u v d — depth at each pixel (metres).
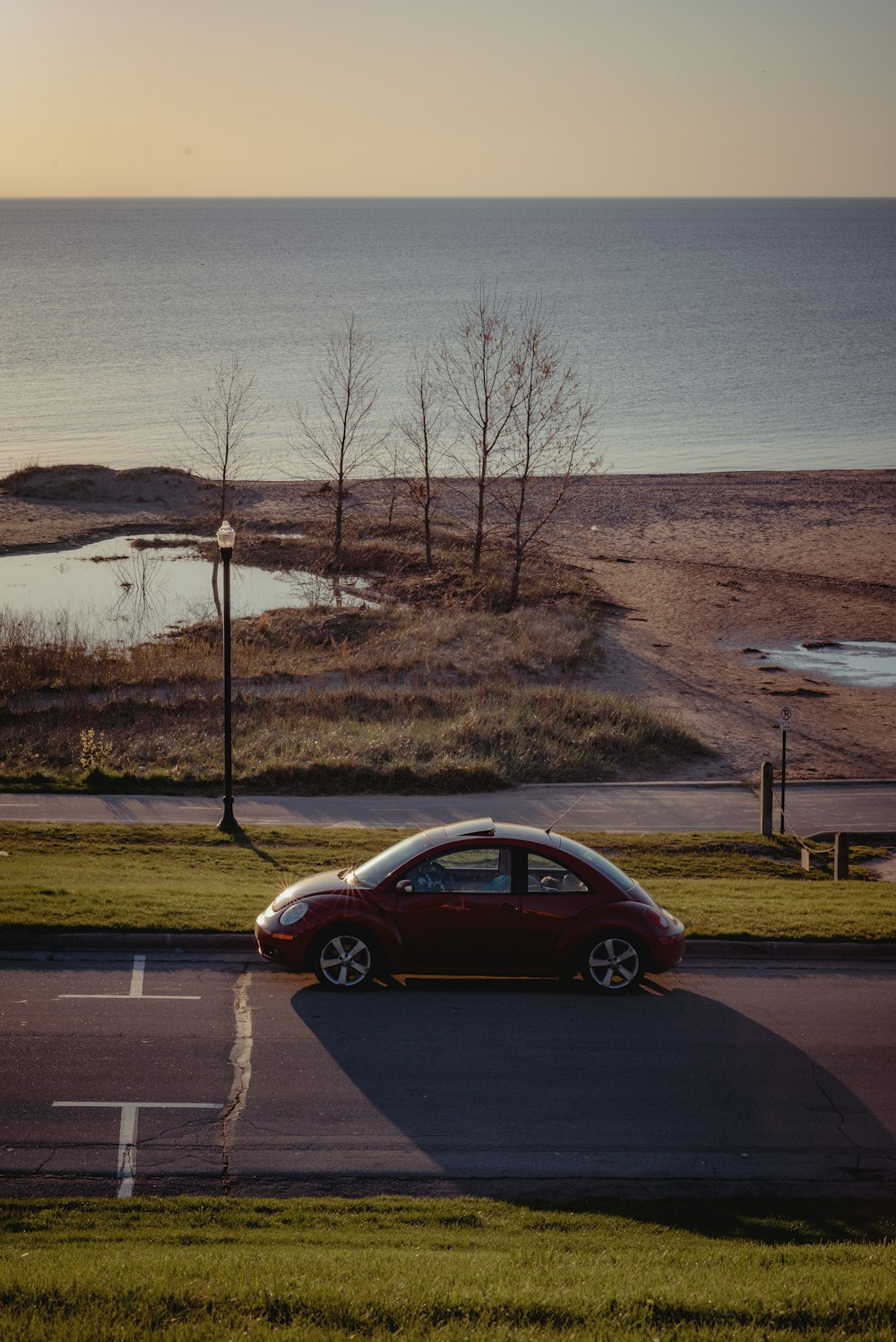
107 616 37.50
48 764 23.31
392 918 11.37
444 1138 8.73
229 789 19.00
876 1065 10.24
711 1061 10.23
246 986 11.56
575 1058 10.19
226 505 55.84
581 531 53.62
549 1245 7.03
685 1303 5.78
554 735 26.28
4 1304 5.51
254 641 34.12
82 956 12.16
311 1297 5.69
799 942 13.22
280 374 101.12
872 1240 7.43
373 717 27.05
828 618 40.59
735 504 58.88
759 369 105.00
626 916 11.48
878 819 22.00
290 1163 8.28
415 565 45.34
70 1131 8.52
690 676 33.50
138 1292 5.68
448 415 84.69
